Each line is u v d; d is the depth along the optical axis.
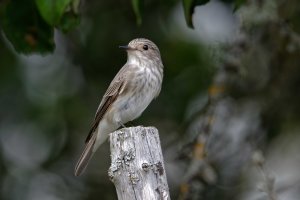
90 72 14.12
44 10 8.51
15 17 9.75
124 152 7.61
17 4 9.67
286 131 14.03
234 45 11.82
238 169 13.56
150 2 13.66
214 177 11.33
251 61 12.56
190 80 13.93
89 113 14.02
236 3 10.28
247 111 13.59
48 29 9.87
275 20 11.57
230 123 13.27
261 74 12.92
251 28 11.84
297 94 13.59
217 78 11.80
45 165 14.25
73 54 14.20
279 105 13.59
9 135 14.20
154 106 13.91
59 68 14.27
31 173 14.20
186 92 13.91
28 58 14.20
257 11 11.34
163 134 13.81
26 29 9.84
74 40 14.03
